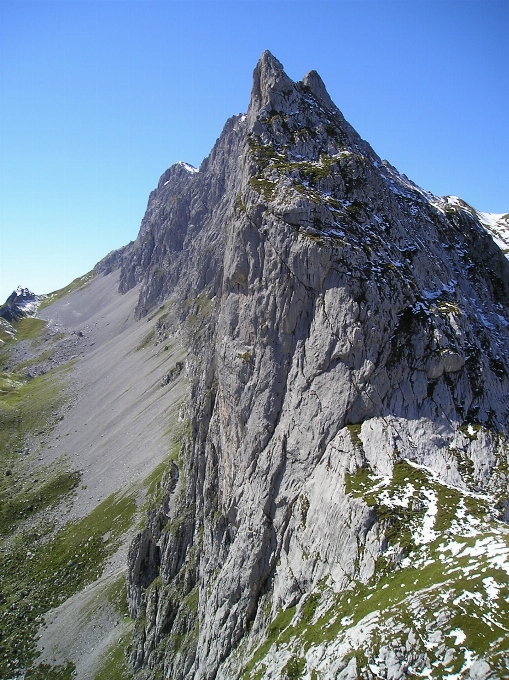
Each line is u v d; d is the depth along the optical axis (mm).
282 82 73500
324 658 33375
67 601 91188
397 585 34938
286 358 55188
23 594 97625
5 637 85625
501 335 64375
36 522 127188
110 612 82188
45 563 107000
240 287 60562
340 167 63312
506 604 29391
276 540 50156
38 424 199875
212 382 75125
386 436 46375
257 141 68125
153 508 83375
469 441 45656
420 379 49188
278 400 54969
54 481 143000
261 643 43250
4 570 109375
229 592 51500
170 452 121062
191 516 74312
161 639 64688
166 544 75188
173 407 145125
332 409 49844
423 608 31031
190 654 57250
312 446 49969
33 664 77625
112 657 71812
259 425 55375
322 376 51531
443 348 49812
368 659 30281
